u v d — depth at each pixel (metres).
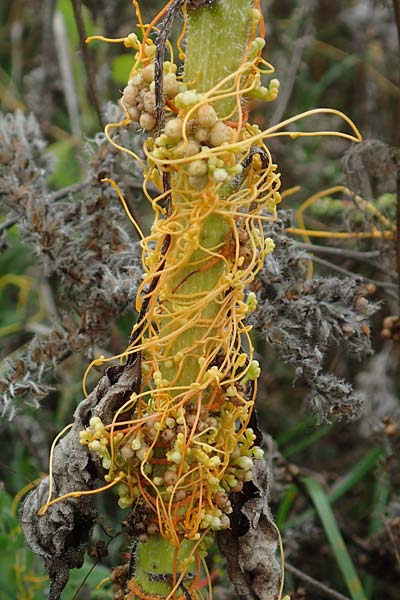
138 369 0.26
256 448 0.26
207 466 0.25
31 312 0.46
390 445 0.37
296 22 0.52
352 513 0.42
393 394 0.42
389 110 0.51
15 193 0.34
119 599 0.27
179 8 0.24
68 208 0.34
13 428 0.40
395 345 0.42
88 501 0.26
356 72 0.53
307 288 0.32
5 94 0.52
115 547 0.37
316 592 0.37
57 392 0.43
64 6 0.46
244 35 0.24
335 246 0.40
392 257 0.36
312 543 0.38
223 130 0.24
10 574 0.34
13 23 0.56
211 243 0.25
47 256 0.33
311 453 0.44
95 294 0.33
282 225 0.33
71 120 0.46
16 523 0.34
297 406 0.44
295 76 0.48
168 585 0.26
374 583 0.38
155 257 0.25
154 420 0.25
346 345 0.33
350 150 0.35
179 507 0.26
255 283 0.32
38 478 0.38
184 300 0.25
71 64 0.48
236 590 0.27
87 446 0.26
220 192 0.25
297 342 0.31
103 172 0.34
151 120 0.24
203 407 0.25
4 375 0.32
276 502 0.37
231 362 0.25
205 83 0.24
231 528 0.27
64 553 0.27
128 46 0.25
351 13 0.54
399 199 0.34
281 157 0.48
